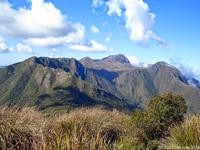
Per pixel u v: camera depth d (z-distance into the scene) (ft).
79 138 23.61
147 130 57.47
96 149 24.80
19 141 32.53
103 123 52.80
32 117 39.29
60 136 23.63
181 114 59.06
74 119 47.11
